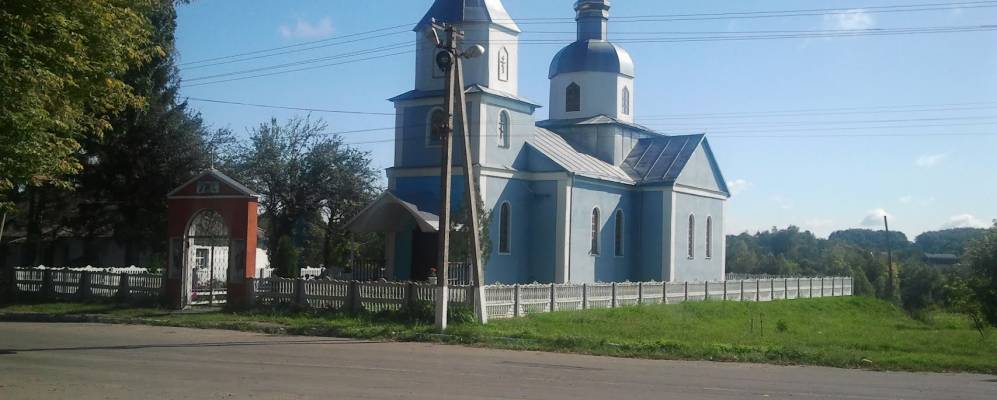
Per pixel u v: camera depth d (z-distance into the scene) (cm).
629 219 4238
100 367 1462
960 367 1711
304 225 4975
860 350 2002
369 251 4447
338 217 4728
